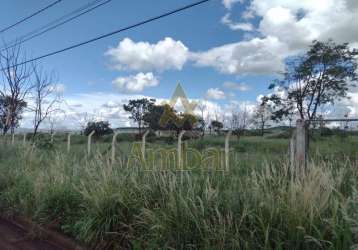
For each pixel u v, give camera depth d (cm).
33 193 805
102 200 607
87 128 2392
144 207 573
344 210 380
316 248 401
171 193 533
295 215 420
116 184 658
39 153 1219
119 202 602
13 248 650
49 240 688
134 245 524
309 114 2695
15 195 846
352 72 2644
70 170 855
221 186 571
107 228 579
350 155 617
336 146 662
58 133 1775
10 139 1697
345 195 468
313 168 480
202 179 592
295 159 611
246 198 483
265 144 928
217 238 446
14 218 820
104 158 866
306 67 2681
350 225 377
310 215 411
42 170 945
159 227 495
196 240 473
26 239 699
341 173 496
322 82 2653
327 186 446
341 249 377
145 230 543
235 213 471
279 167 601
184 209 498
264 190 492
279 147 858
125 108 3341
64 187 741
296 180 485
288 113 2777
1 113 2158
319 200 430
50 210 724
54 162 1004
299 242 407
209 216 482
